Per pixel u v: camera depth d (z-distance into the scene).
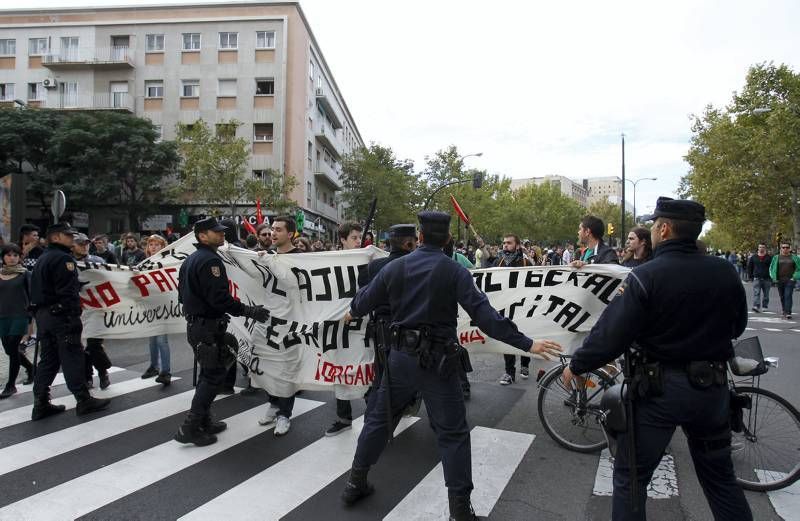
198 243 4.25
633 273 2.41
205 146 27.52
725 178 28.27
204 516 3.08
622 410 2.43
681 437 4.45
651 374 2.35
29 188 28.78
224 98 32.28
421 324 2.94
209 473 3.67
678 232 2.44
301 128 34.06
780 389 5.90
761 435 3.58
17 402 5.36
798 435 3.45
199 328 4.14
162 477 3.60
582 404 4.11
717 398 2.33
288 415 4.54
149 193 30.69
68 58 33.12
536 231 63.12
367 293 3.23
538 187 69.06
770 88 29.62
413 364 2.93
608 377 4.04
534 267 4.84
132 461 3.87
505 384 6.05
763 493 3.44
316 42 37.72
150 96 32.78
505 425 4.70
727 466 2.44
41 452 4.03
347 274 4.71
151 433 4.45
